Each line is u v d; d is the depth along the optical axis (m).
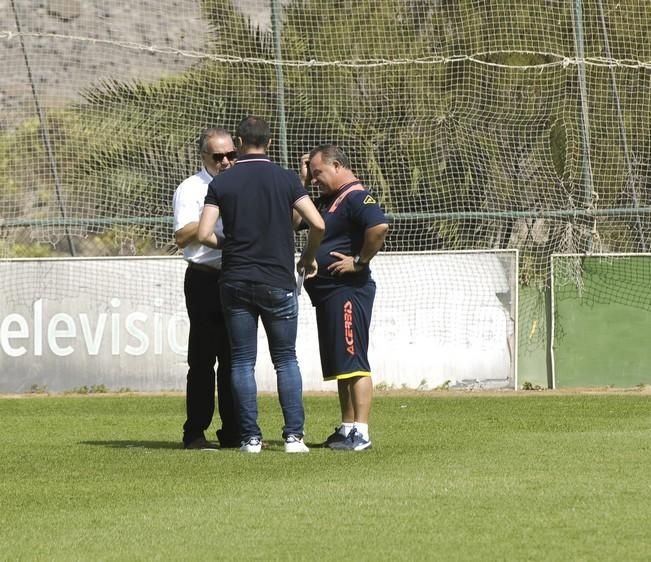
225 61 50.22
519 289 49.09
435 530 17.14
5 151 49.91
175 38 51.12
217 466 23.77
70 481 22.08
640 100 50.75
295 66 50.16
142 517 18.45
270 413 37.59
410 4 51.09
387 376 47.59
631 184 50.47
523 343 48.88
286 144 50.25
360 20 50.78
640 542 16.30
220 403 27.80
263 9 50.88
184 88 50.69
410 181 50.75
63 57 50.78
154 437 30.69
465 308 47.91
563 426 31.73
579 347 48.81
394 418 34.81
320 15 50.56
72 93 50.62
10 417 36.94
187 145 50.62
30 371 46.56
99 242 50.31
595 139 50.69
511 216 50.25
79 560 15.60
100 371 46.84
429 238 50.53
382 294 47.75
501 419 34.19
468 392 46.81
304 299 47.56
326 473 22.58
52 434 31.50
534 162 50.75
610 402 40.78
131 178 50.41
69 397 45.00
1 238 49.38
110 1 51.59
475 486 20.66
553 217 50.25
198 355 27.41
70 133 50.31
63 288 46.84
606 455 24.70
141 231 50.31
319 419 35.66
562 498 19.44
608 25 51.22
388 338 47.66
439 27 51.16
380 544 16.30
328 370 26.58
